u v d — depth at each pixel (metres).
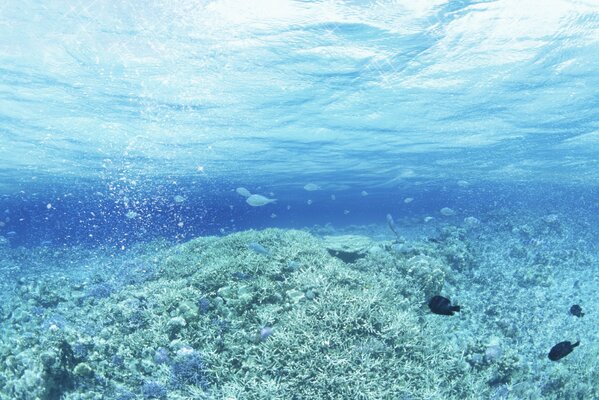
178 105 15.86
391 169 33.84
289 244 12.02
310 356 7.15
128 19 9.57
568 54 12.36
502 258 17.78
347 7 9.68
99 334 8.91
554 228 23.56
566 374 8.38
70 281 16.64
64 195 45.12
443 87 14.85
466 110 17.58
